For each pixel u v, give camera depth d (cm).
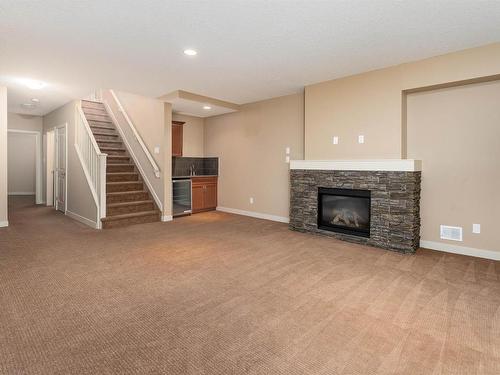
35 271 301
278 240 432
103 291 257
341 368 162
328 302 240
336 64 381
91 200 514
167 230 494
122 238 438
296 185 488
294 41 311
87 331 195
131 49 332
